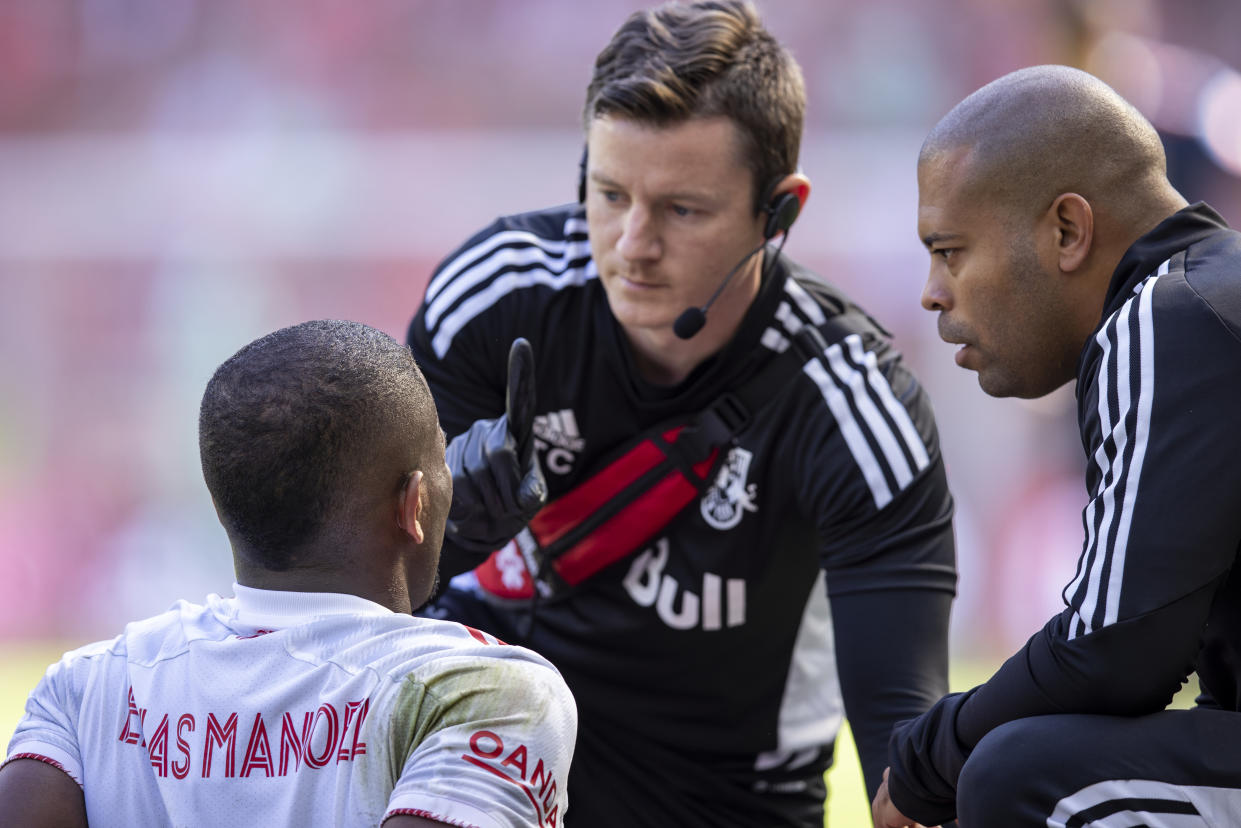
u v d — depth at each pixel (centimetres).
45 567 3212
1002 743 540
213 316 3606
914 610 708
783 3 3722
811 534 777
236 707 477
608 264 722
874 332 779
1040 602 2850
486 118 3962
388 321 3681
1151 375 521
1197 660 582
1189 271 546
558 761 473
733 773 817
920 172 612
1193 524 503
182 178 3656
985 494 2998
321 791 464
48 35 3850
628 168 697
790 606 793
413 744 464
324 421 484
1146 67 3162
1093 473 547
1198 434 509
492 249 786
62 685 512
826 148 3581
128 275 3597
